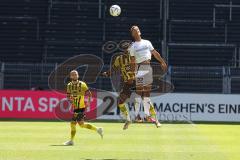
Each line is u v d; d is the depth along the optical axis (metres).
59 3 106.12
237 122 74.25
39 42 99.94
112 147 40.59
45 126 61.81
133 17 105.25
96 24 103.25
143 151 38.12
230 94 74.69
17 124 64.81
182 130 58.22
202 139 48.03
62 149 38.78
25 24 102.81
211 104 74.50
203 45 99.06
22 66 76.94
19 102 74.56
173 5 105.81
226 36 102.25
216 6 106.38
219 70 78.06
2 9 104.56
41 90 74.50
